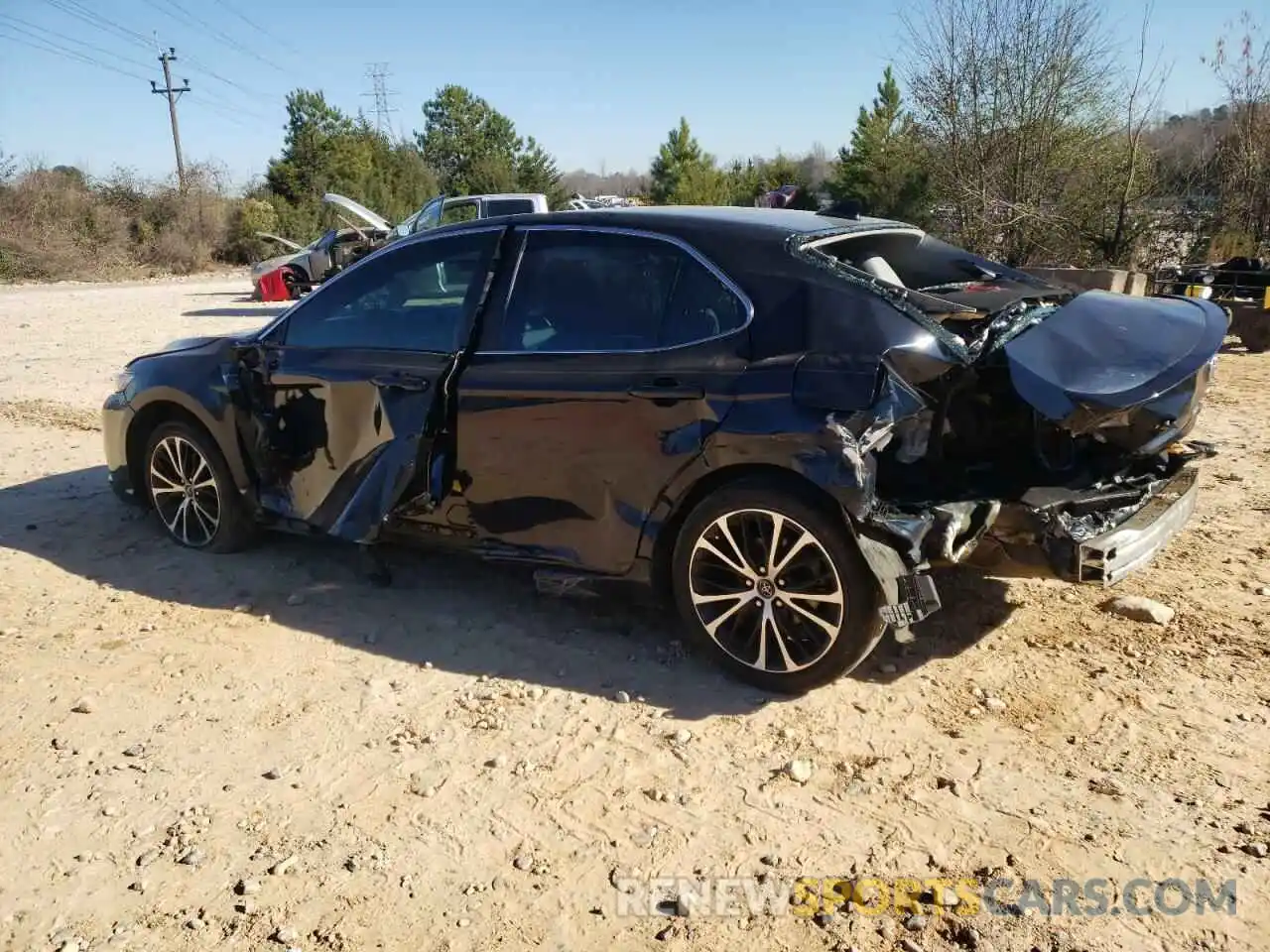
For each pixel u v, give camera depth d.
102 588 4.98
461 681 3.98
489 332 4.27
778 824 3.06
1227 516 5.40
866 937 2.62
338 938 2.66
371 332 4.64
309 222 43.31
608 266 4.10
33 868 2.96
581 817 3.13
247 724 3.71
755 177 44.41
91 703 3.85
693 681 3.92
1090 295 4.25
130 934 2.69
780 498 3.56
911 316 3.56
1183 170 16.62
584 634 4.36
